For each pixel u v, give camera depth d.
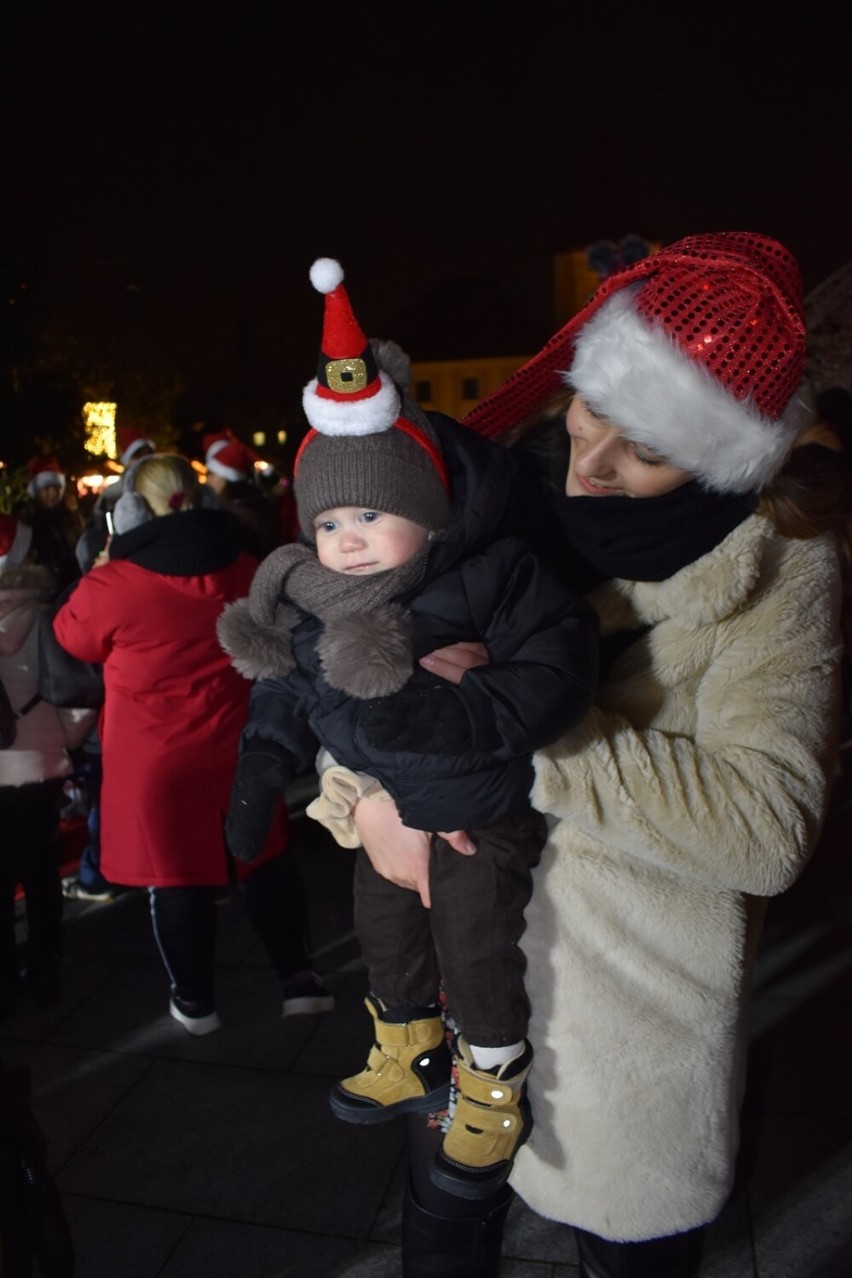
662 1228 1.51
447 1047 1.58
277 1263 2.49
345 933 4.14
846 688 2.04
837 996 3.52
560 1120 1.49
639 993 1.45
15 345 12.72
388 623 1.28
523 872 1.44
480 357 50.09
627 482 1.36
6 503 7.82
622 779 1.34
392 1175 2.77
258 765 1.43
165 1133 2.98
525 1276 2.41
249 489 6.04
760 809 1.33
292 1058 3.33
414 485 1.31
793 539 1.41
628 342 1.29
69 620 3.21
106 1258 2.52
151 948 4.10
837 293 3.29
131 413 23.33
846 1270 2.37
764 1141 2.81
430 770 1.28
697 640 1.40
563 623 1.33
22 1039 3.49
